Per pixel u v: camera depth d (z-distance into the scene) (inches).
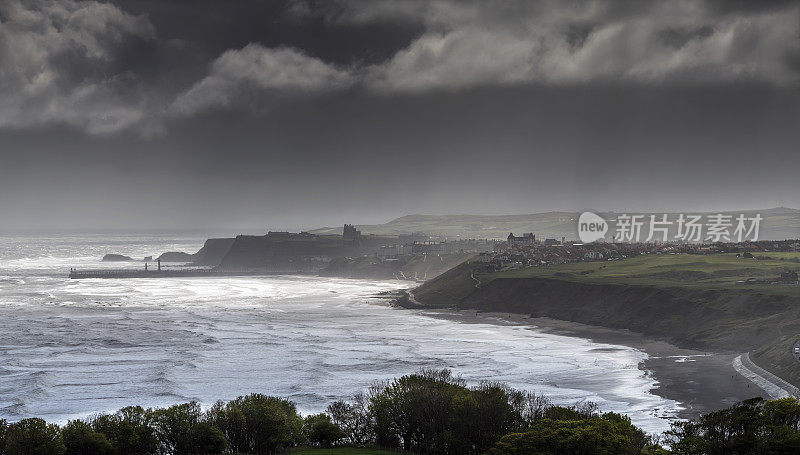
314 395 4242.1
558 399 4055.1
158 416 3097.9
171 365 5191.9
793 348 4790.8
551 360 5398.6
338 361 5369.1
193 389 4453.7
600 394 4207.7
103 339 6501.0
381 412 3090.6
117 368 5108.3
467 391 3132.4
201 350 5915.4
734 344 5792.3
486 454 2571.4
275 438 3004.4
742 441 2522.1
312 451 2886.3
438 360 5388.8
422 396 3053.6
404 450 2891.2
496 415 2901.1
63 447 2824.8
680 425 3070.9
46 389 4414.4
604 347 6107.3
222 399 4153.5
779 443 2433.6
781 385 4215.1
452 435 2844.5
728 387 4387.3
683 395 4188.0
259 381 4677.7
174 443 2994.6
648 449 2588.6
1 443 2780.5
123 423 3038.9
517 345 6205.7
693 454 2576.3
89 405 4028.1
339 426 3265.3
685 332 6530.5
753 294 6737.2
